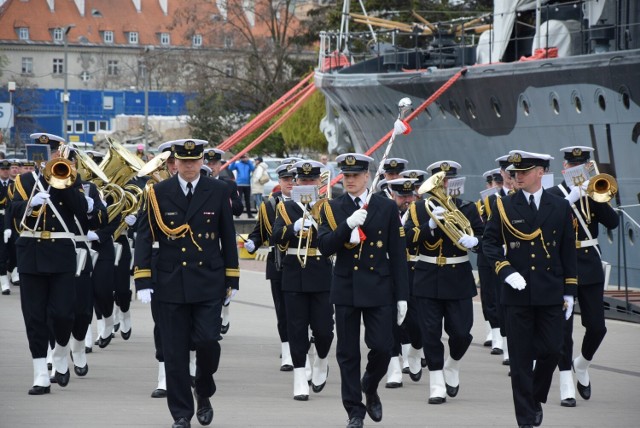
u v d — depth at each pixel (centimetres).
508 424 1471
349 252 1416
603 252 3172
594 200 1650
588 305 1675
